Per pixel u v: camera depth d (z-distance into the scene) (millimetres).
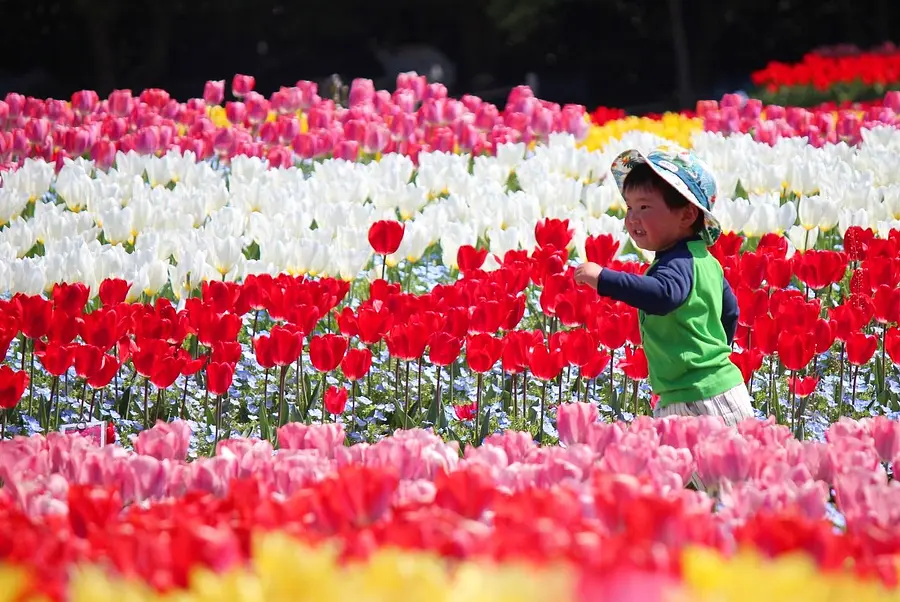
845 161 21531
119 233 15227
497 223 16281
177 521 4938
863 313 11312
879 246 13938
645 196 10164
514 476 6445
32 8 81312
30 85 83125
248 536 4832
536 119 23594
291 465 6422
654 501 4895
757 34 87000
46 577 4453
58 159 20328
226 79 85812
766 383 12586
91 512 5301
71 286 11031
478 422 10836
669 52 88438
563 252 13555
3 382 9516
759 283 12156
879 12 82938
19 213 17906
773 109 26859
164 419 11516
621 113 31094
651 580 3980
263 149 21969
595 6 86500
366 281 15820
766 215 15953
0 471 6539
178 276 13117
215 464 6441
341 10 82938
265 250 13664
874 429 7723
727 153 20422
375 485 5277
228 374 9953
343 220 15992
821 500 6008
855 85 40688
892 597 4254
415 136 23391
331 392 10203
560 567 4168
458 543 4562
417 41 88688
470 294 11672
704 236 10305
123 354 11180
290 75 87062
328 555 4180
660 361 10000
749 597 4023
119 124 22203
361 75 87750
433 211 15547
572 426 7723
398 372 11648
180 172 19016
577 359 10406
